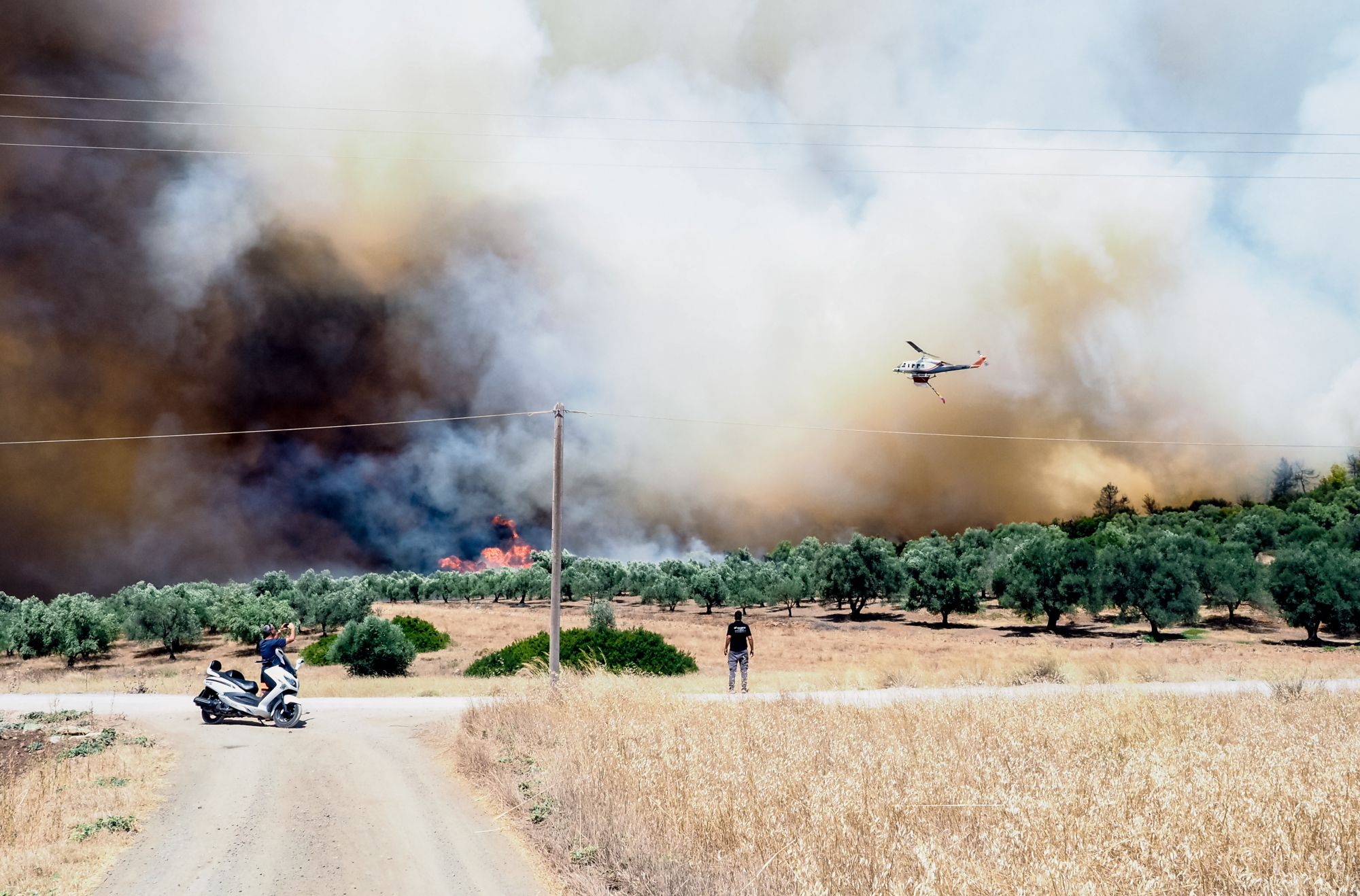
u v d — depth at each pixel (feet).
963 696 49.78
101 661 153.48
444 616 224.33
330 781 30.94
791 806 23.26
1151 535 286.87
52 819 24.72
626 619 219.82
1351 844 19.79
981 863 18.62
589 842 22.58
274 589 271.28
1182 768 27.09
